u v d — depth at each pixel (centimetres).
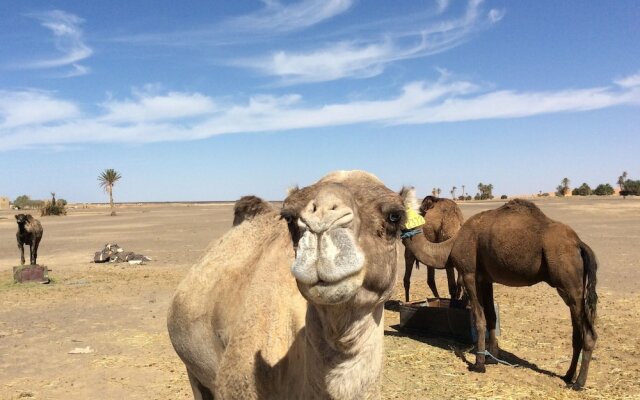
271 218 472
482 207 5669
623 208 5047
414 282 1641
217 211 8025
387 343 984
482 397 717
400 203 275
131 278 1778
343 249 231
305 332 290
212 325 430
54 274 1900
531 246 791
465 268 875
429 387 756
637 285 1447
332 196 242
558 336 1002
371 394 282
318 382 276
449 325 998
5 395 743
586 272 751
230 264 451
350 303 255
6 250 2820
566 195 11956
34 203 12488
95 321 1184
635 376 783
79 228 4406
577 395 720
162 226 4366
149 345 991
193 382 507
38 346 990
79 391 759
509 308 1234
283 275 358
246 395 338
